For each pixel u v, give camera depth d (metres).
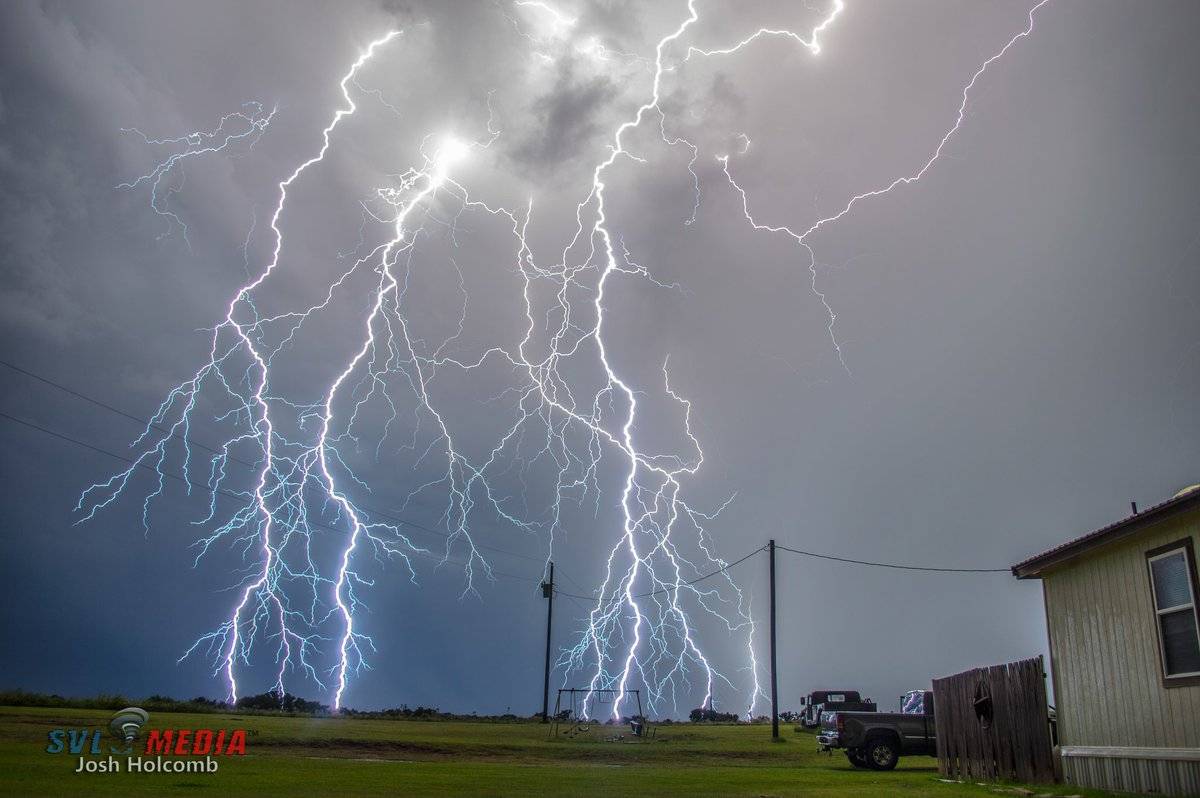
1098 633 13.55
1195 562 11.28
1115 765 12.93
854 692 42.78
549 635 51.22
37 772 13.95
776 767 24.12
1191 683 11.30
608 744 30.05
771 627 38.03
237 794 11.91
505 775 18.03
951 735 18.95
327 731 28.33
